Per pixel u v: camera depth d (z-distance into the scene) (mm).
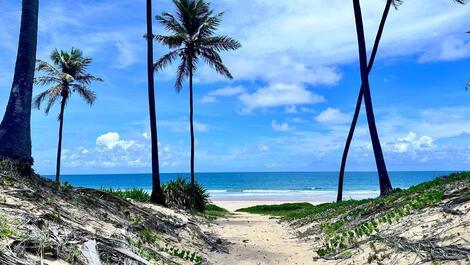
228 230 15219
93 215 8391
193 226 12539
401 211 9250
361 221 11023
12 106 9258
